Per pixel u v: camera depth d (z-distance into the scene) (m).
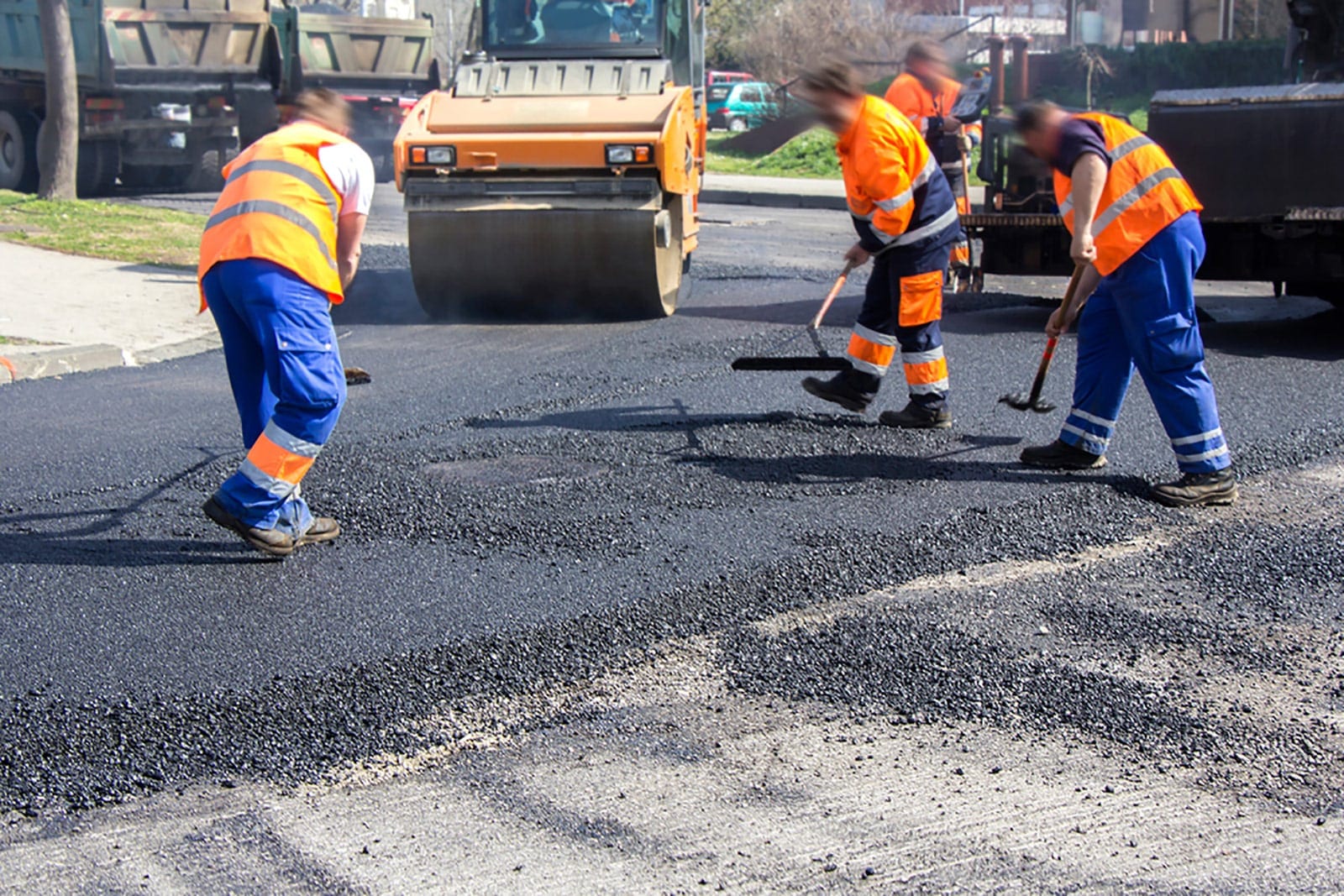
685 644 3.97
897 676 3.75
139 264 11.76
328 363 4.61
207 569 4.60
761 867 2.83
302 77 17.95
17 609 4.22
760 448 6.13
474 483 5.60
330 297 4.66
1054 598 4.35
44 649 3.91
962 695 3.63
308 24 17.95
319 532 4.86
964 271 10.75
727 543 4.84
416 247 9.33
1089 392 5.70
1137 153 5.31
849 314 9.86
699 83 10.77
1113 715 3.53
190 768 3.23
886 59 27.83
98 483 5.63
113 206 15.37
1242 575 4.56
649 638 4.00
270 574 4.54
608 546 4.81
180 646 3.93
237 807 3.07
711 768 3.25
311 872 2.81
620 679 3.73
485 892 2.74
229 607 4.24
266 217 4.52
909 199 6.04
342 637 4.00
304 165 4.62
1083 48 16.09
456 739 3.39
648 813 3.04
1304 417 6.65
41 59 16.59
